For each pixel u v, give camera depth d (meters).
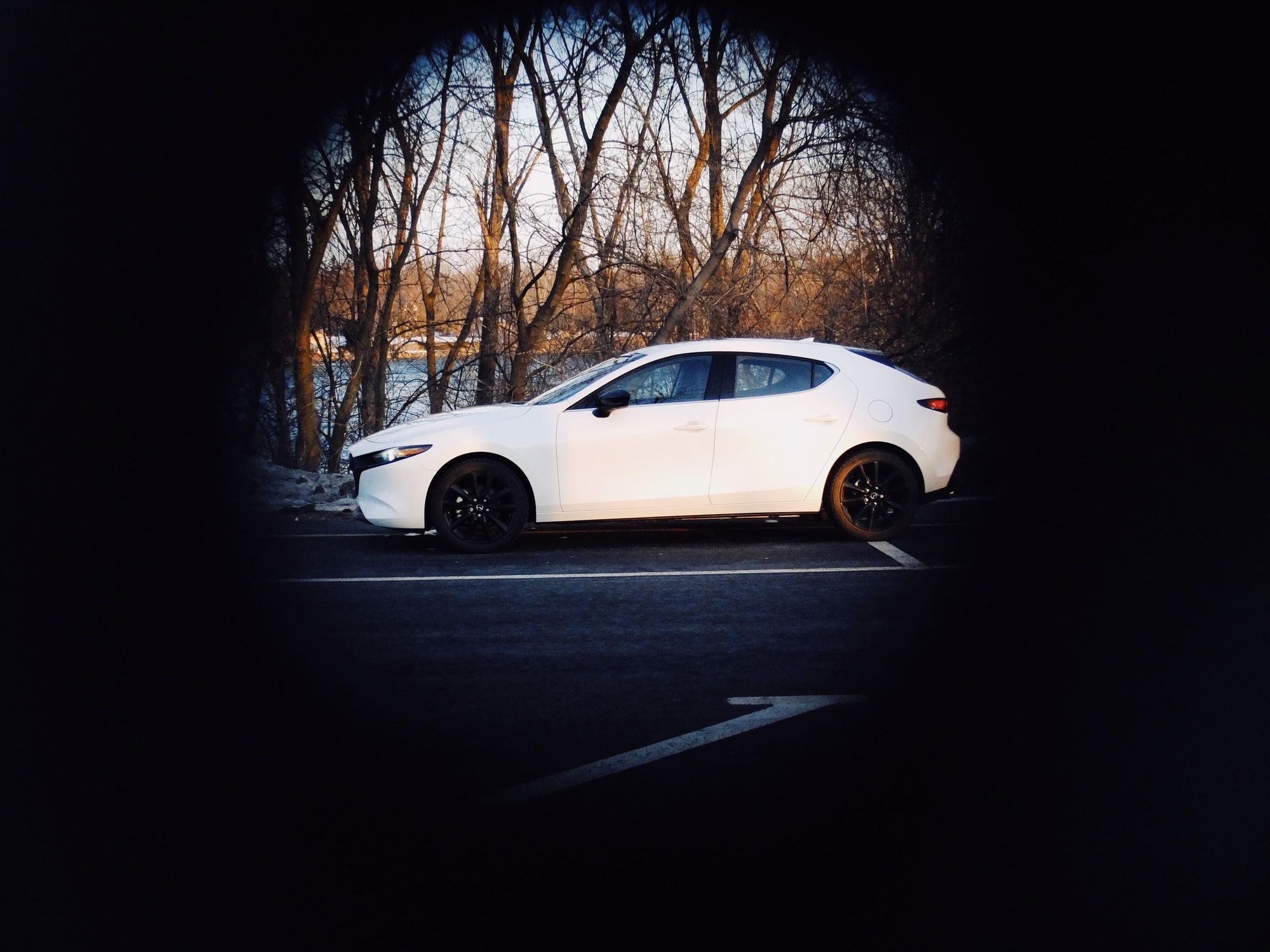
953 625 5.63
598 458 7.93
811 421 8.06
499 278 15.27
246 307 13.73
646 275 14.63
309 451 14.17
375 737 4.13
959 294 13.29
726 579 6.94
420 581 7.05
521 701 4.52
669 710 4.38
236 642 5.54
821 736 4.07
